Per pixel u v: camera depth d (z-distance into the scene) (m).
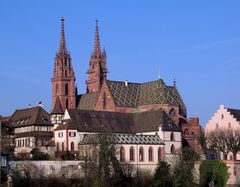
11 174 194.75
